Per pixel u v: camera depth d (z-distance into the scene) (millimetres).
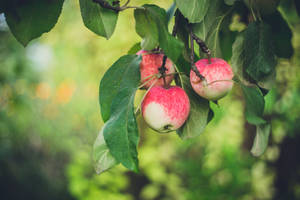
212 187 4531
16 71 4715
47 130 6672
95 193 4445
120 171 4613
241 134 4496
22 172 5660
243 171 4520
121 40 4531
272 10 1206
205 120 1066
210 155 4574
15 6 897
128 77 896
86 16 937
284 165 4484
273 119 3846
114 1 930
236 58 1043
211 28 1124
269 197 4461
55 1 920
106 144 895
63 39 5223
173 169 5602
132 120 813
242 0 1136
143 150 5016
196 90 1012
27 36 920
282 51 1307
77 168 4676
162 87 1024
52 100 6945
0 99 4988
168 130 1021
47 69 6559
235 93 3840
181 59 1077
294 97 3398
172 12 1048
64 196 6062
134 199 6012
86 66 5227
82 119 7129
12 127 5527
